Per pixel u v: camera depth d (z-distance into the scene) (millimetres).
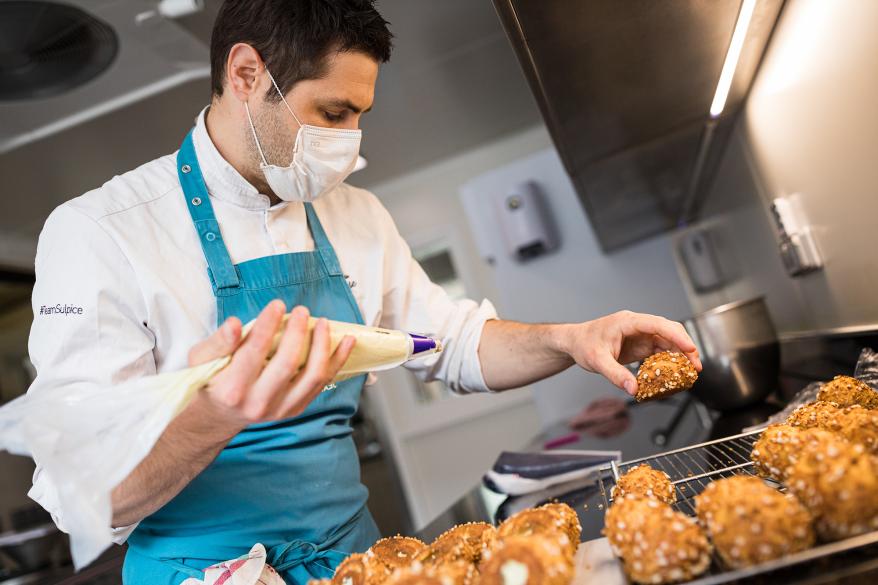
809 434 793
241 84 1058
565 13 1036
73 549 670
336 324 825
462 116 3988
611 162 2018
